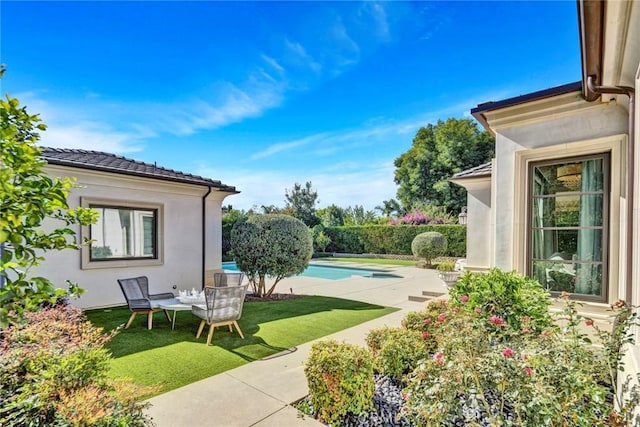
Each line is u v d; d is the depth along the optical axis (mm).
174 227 9781
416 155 33438
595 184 4676
